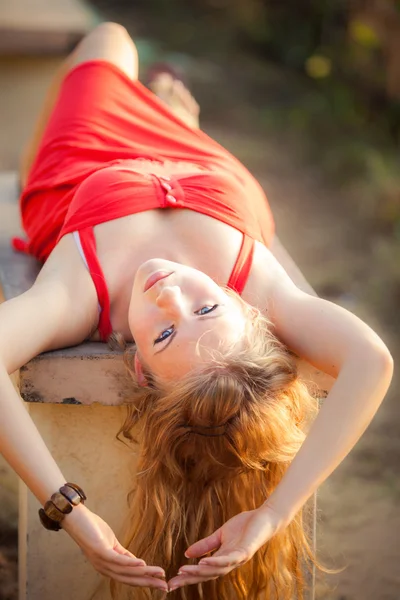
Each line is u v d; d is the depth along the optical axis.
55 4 6.03
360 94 7.57
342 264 5.51
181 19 9.88
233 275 2.79
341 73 7.90
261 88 8.21
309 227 5.96
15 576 3.27
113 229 2.81
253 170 6.67
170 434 2.45
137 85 3.64
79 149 3.34
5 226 3.74
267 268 2.83
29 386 2.67
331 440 2.43
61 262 2.79
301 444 2.52
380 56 7.41
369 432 4.20
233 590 2.71
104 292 2.74
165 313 2.48
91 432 2.83
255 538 2.35
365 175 6.54
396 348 4.71
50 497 2.36
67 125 3.44
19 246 3.45
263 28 9.17
